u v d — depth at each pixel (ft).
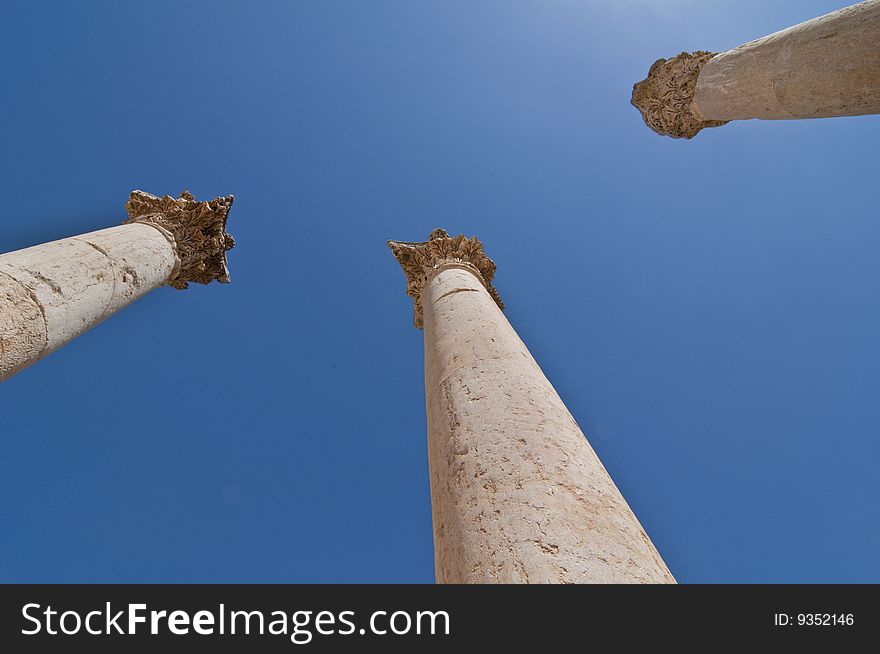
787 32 49.24
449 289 49.16
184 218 61.67
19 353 34.94
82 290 41.88
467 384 32.30
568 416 30.60
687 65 61.82
